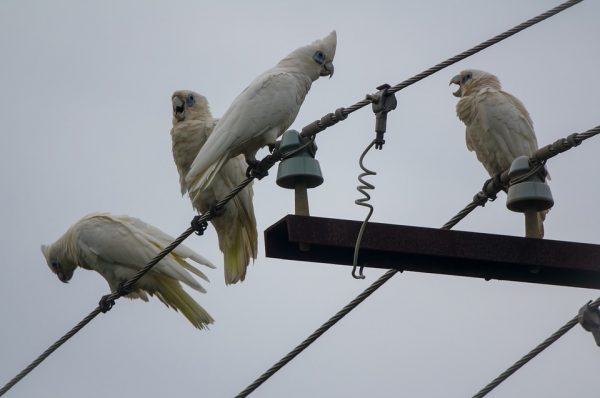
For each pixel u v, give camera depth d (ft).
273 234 32.48
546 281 33.24
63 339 42.39
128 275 50.67
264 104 44.96
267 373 33.99
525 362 30.94
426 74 34.06
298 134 33.99
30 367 43.06
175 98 52.54
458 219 34.96
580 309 30.19
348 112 33.88
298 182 33.42
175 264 48.73
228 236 51.06
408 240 31.89
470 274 32.91
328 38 48.73
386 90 34.27
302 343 33.73
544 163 32.73
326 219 31.63
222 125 44.86
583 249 32.53
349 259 32.50
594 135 31.24
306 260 32.45
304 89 47.67
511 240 32.37
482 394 31.17
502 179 37.47
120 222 51.44
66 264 54.24
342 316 33.27
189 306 50.03
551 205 33.01
